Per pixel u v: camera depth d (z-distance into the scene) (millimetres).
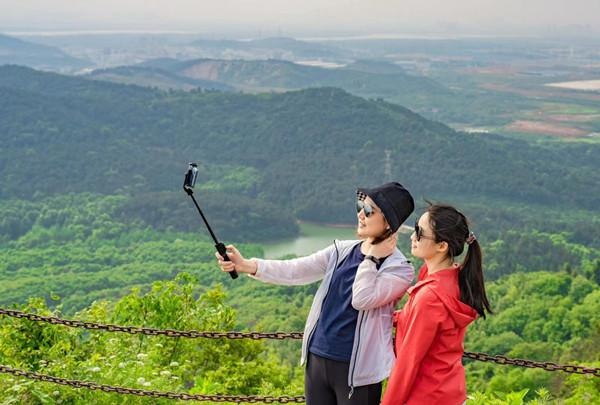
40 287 124312
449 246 4371
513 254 123875
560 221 175750
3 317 9094
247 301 97312
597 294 73500
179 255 152125
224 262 4727
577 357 42875
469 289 4363
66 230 173250
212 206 181625
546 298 78812
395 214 4398
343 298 4516
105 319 10828
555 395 18203
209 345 12258
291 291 100625
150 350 10547
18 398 6789
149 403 7387
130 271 136500
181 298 12031
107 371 7621
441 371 4336
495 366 41656
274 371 13898
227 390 11820
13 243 170500
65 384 6391
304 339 4648
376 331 4465
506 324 73000
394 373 4305
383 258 4508
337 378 4477
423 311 4273
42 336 9172
